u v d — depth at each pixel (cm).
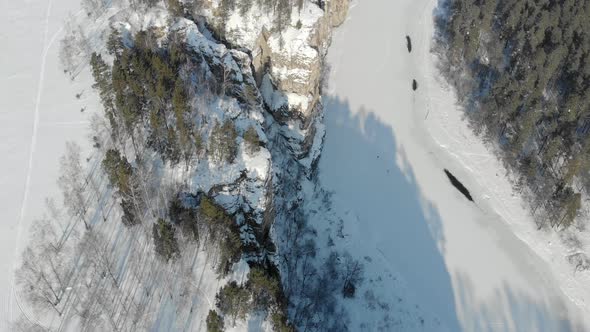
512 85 12550
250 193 8612
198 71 9819
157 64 8981
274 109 11519
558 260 11062
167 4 11044
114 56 10019
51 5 11681
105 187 8256
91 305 7044
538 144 12475
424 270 10769
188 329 7131
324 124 12725
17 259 7494
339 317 9550
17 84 9975
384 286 10356
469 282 10700
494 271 10881
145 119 8869
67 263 7381
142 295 7244
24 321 6875
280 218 10412
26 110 9488
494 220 11638
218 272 7662
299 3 11462
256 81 11406
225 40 11294
